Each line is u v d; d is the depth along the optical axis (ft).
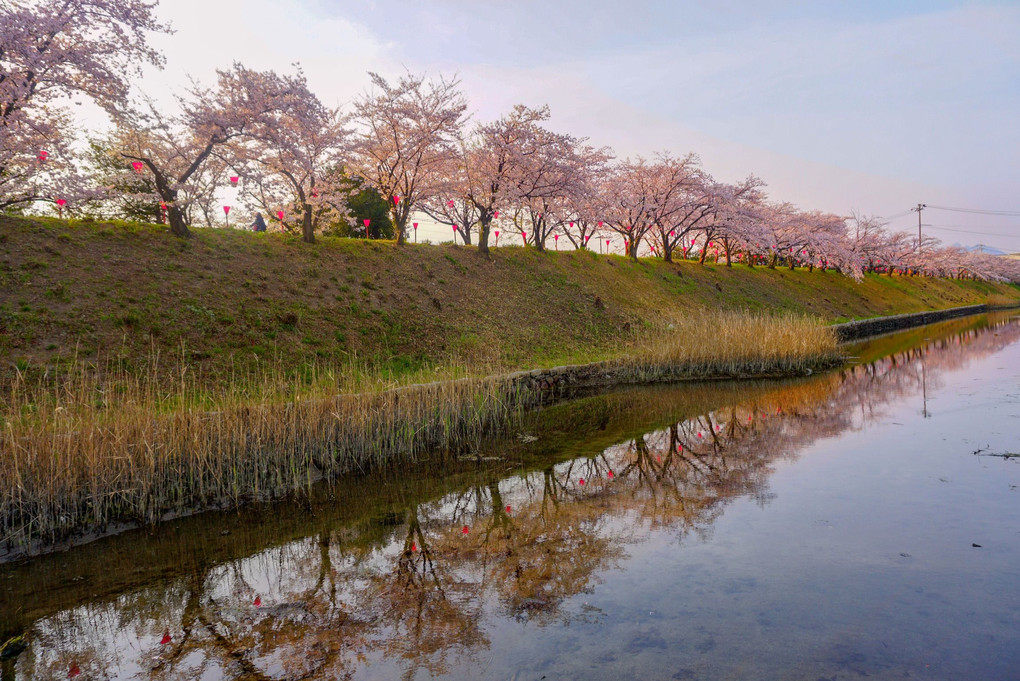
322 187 57.31
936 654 12.23
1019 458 26.40
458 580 16.89
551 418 39.27
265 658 13.33
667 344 54.75
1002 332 98.53
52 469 20.11
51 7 38.83
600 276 82.64
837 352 64.95
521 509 22.76
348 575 17.52
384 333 46.57
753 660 12.23
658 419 38.45
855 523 19.57
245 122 49.11
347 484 26.30
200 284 41.81
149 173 48.75
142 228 45.21
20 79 37.32
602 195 92.22
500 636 13.78
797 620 13.74
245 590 16.75
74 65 40.55
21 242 37.42
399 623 14.61
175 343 35.53
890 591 14.94
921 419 35.45
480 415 34.86
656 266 100.53
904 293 157.89
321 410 27.25
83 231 41.60
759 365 56.08
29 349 30.48
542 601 15.35
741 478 25.40
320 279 49.75
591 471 27.58
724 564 16.94
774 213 138.72
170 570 18.16
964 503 20.97
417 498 24.43
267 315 41.70
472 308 57.93
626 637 13.38
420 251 64.80
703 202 105.81
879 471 25.27
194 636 14.44
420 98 68.95
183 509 22.93
